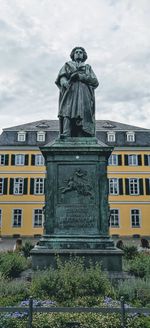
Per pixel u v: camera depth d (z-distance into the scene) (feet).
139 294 22.40
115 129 161.58
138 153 155.63
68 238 29.14
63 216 29.81
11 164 153.28
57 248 28.66
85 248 28.68
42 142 155.63
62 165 30.91
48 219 29.76
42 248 28.68
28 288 23.54
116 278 26.08
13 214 150.51
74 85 34.22
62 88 34.32
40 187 152.56
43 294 21.74
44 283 22.25
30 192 151.84
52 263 27.84
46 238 29.25
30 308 15.10
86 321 17.08
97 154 30.94
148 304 20.42
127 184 153.69
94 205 30.04
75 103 33.63
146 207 152.15
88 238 29.14
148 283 23.71
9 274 28.17
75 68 34.78
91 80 34.65
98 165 30.81
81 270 24.54
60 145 31.30
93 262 27.78
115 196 153.07
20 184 152.97
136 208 152.05
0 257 31.53
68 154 30.96
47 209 29.99
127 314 17.37
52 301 20.62
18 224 150.20
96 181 30.55
